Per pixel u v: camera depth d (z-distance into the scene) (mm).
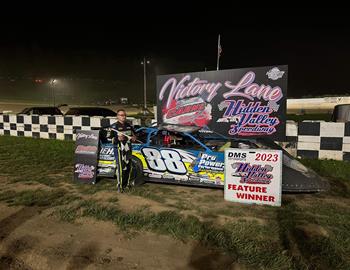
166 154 4875
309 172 4473
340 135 6328
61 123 9398
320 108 31031
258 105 6465
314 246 2977
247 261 2717
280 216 3744
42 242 3086
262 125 6480
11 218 3684
